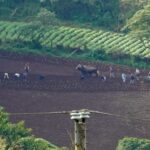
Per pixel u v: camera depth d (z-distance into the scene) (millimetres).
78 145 49562
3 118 158625
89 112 49812
